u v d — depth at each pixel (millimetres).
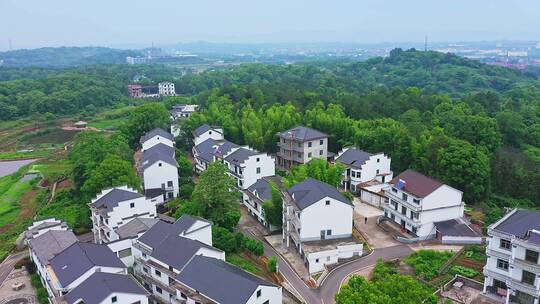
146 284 56406
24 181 111625
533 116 134875
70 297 46094
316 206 63688
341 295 39375
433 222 68062
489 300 49875
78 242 55844
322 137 104375
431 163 88688
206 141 112938
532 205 84812
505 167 90875
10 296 55938
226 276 47812
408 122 120250
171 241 55906
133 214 68500
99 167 82062
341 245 61906
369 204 84562
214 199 71438
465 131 106562
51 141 162000
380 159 90812
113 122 190500
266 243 70188
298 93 154875
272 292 47312
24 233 71188
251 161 89125
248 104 136500
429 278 55250
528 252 46656
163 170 88375
